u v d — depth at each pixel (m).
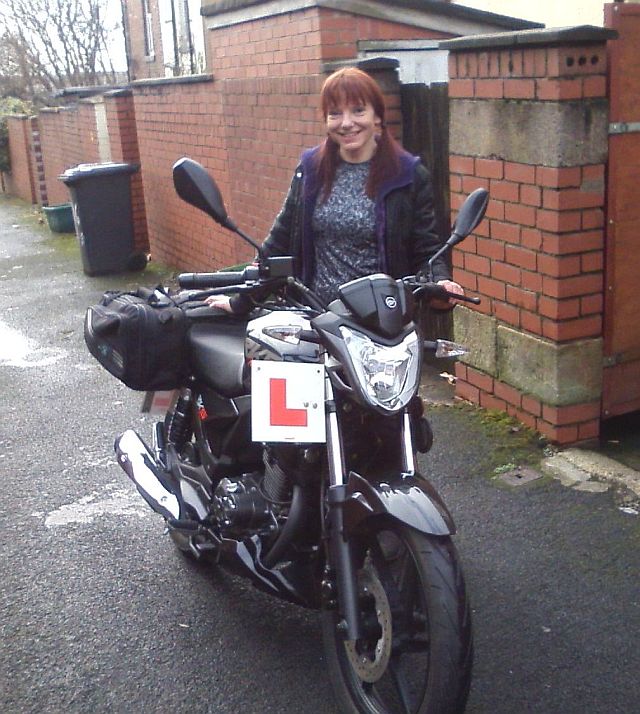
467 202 3.21
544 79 4.61
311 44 6.86
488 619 3.61
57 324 8.88
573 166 4.65
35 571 4.21
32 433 5.96
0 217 17.67
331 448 2.88
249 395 3.36
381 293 2.78
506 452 4.99
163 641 3.63
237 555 3.19
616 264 4.88
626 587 3.76
